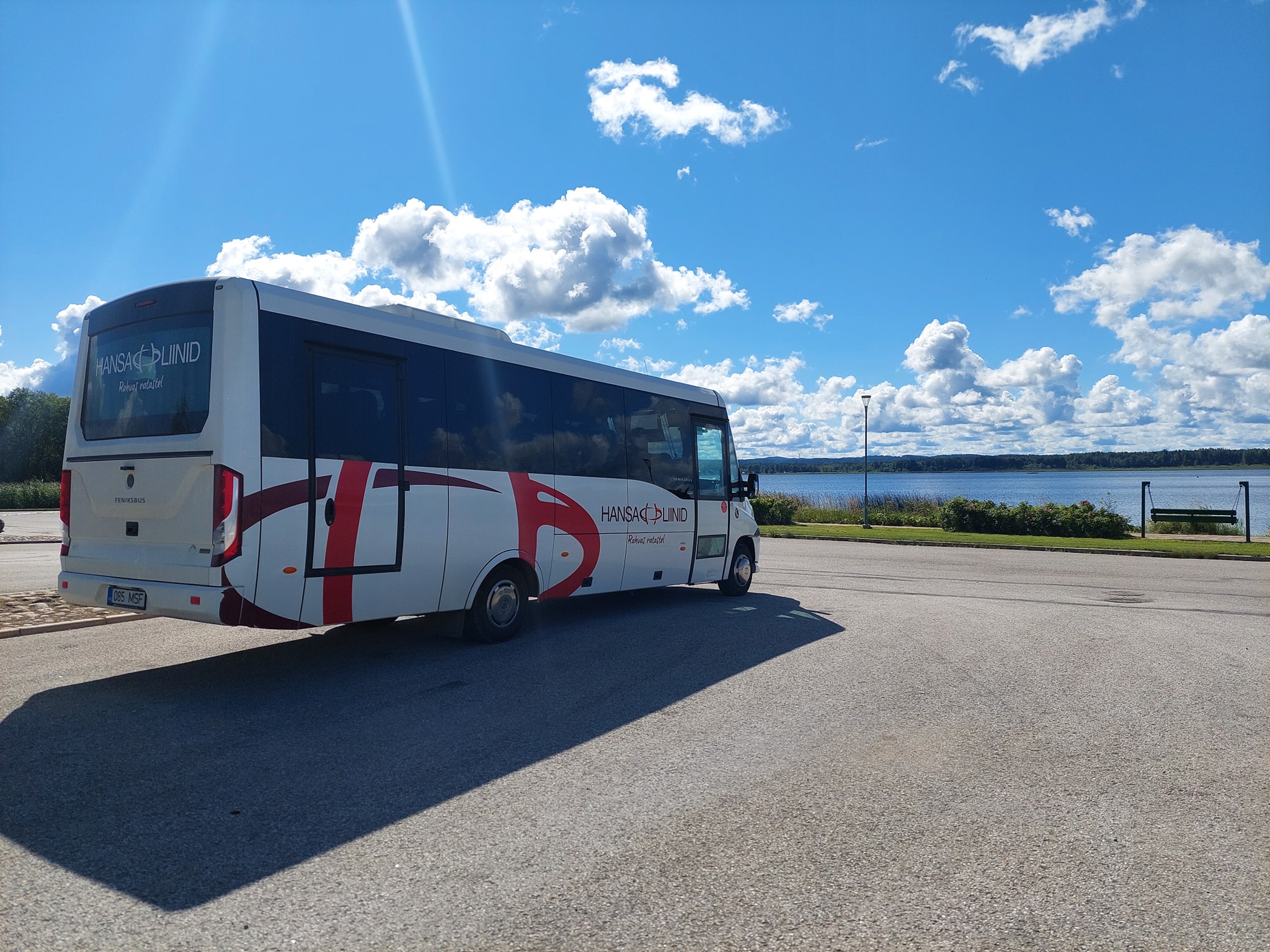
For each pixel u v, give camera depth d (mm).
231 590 6168
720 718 5988
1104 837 3998
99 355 7129
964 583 14680
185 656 8055
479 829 4039
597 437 10055
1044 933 3111
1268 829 4117
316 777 4746
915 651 8422
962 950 2994
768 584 14516
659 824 4105
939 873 3605
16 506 48750
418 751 5230
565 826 4078
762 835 3980
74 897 3328
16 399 92688
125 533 6746
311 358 6840
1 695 6531
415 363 7781
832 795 4523
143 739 5402
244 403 6301
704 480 11961
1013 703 6453
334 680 7105
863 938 3068
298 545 6621
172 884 3443
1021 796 4516
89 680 7043
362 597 7168
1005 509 28062
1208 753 5277
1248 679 7293
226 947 2967
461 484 8148
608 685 6977
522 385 9016
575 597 12641
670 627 9844
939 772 4883
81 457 7094
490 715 6043
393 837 3939
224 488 6156
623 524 10367
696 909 3270
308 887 3430
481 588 8562
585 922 3162
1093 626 10070
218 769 4867
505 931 3090
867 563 18422
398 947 2973
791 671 7500
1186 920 3219
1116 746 5418
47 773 4762
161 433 6539
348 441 7078
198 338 6461
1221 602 12367
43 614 9852
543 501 9172
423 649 8461
